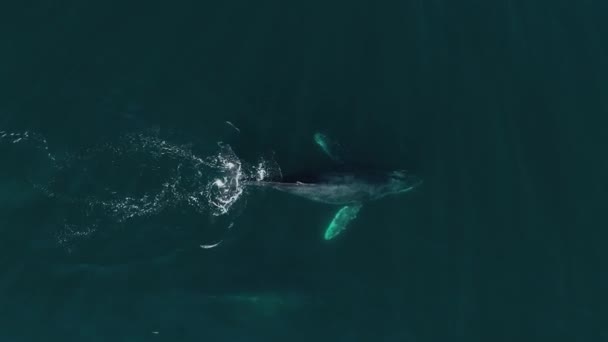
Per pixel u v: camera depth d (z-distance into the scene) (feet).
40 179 135.85
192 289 128.36
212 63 148.66
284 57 150.10
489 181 140.67
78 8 152.87
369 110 145.38
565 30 159.53
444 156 142.00
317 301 128.36
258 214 134.72
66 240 131.23
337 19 155.12
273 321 126.82
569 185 140.97
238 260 130.93
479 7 160.86
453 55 153.07
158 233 132.57
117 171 137.39
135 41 150.00
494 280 131.95
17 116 140.77
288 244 132.67
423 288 130.62
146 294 127.85
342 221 134.10
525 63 153.89
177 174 137.59
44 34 149.28
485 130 145.38
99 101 143.74
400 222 135.95
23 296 126.72
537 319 128.57
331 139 141.38
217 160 139.03
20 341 123.13
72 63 146.82
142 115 142.92
